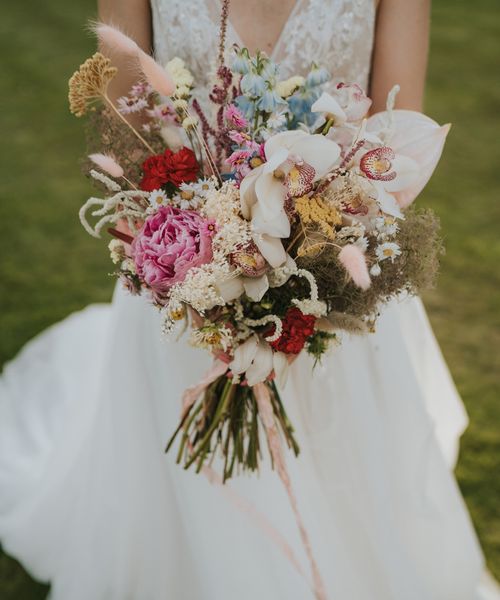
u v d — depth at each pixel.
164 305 1.52
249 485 2.09
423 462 2.24
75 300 3.81
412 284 1.58
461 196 4.92
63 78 6.64
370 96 1.96
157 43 1.91
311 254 1.47
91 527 2.39
